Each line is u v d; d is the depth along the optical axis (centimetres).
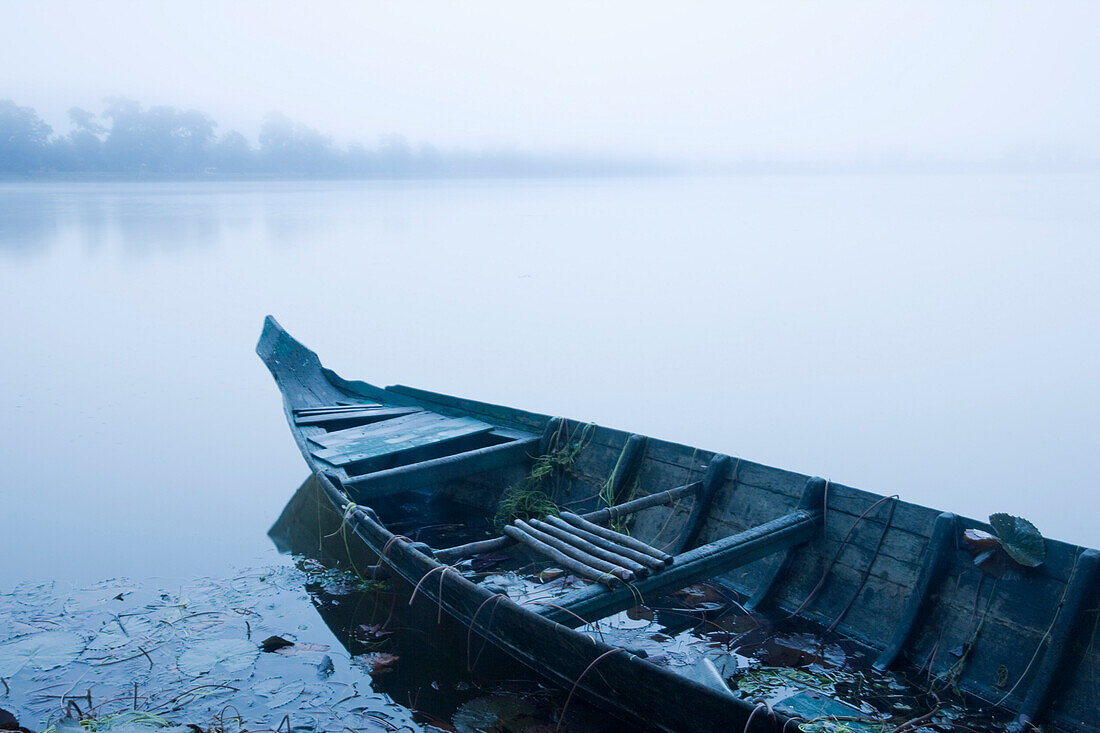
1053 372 1151
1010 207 5206
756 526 456
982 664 358
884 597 406
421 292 1903
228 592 492
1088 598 328
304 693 379
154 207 5259
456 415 706
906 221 3944
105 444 809
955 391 1062
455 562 525
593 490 563
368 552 545
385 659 410
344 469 569
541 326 1510
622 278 2125
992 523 365
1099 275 2102
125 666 403
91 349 1258
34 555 550
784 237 3194
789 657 396
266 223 3944
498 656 395
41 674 394
